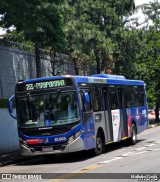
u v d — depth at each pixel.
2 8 18.81
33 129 17.09
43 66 29.67
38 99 17.28
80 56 31.22
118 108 21.23
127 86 22.97
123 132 21.50
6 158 19.75
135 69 37.62
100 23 34.41
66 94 17.03
